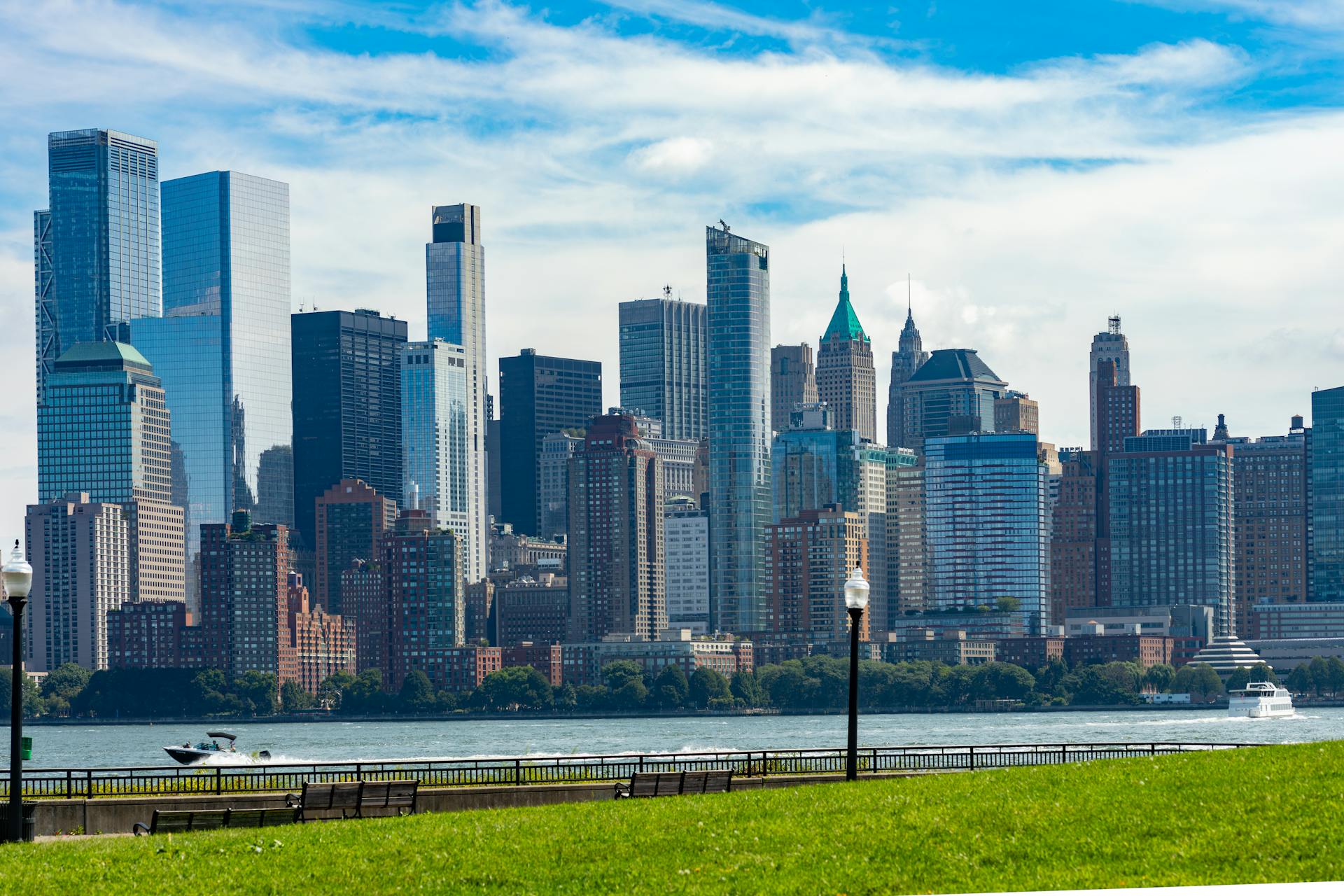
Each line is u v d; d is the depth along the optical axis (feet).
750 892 159.53
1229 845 165.48
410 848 181.98
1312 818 171.01
